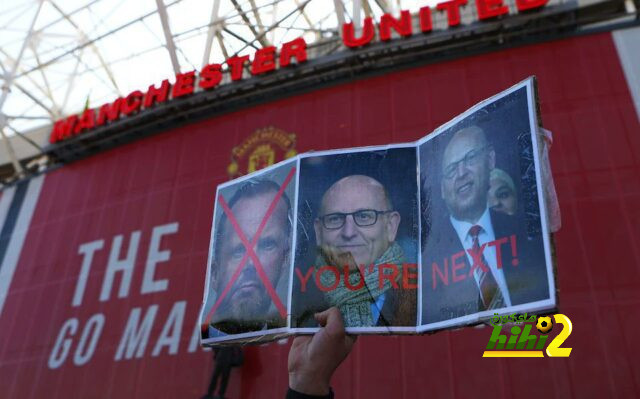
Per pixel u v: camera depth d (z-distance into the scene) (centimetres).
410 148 582
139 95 2597
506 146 509
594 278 1588
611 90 1877
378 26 2269
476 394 1548
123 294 2180
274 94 2397
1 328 2348
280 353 1842
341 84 2295
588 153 1786
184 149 2461
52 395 2072
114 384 1992
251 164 2258
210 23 2689
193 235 2186
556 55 2016
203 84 2425
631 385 1415
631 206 1661
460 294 480
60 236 2509
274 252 569
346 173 583
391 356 1694
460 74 2117
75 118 2717
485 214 496
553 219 464
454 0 2167
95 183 2605
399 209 550
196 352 1928
